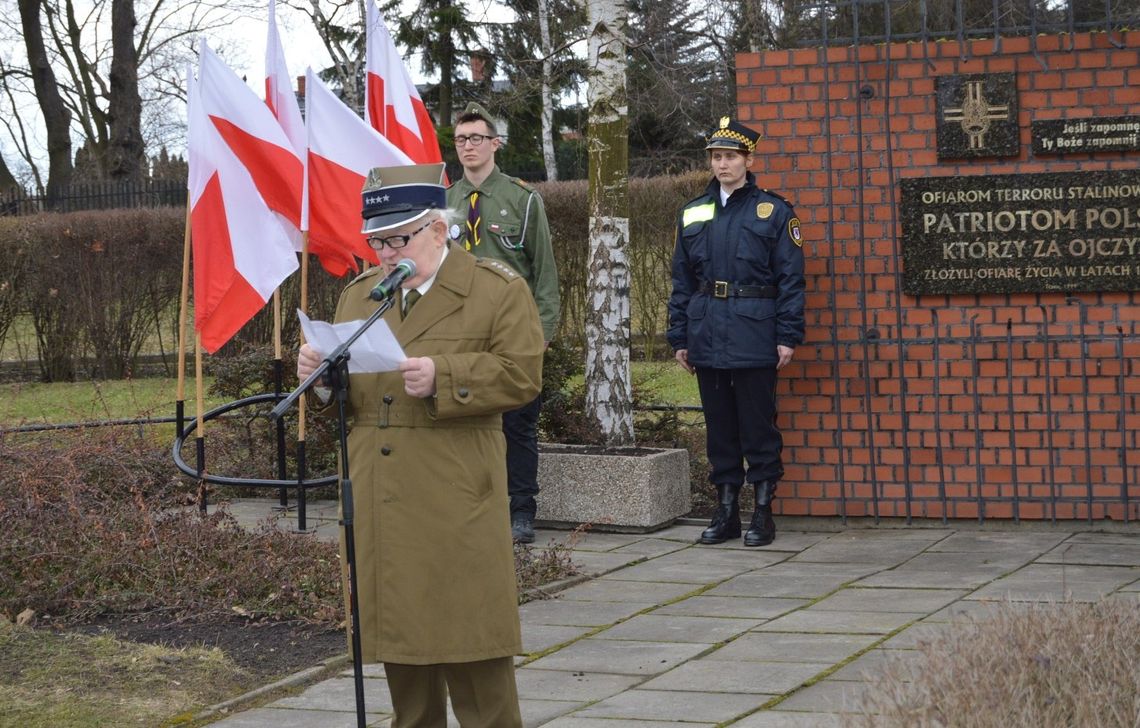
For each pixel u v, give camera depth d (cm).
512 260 778
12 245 1786
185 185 2325
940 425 788
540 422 940
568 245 1784
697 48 2364
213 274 820
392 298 380
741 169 759
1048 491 775
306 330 379
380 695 502
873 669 474
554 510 826
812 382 803
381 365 375
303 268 831
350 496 380
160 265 1820
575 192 1778
